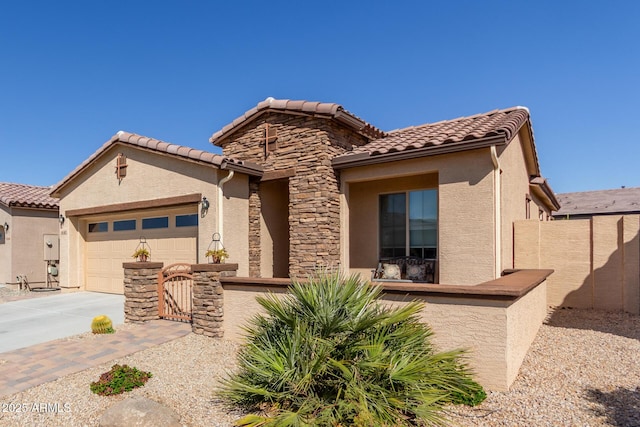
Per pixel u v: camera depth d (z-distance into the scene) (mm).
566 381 5566
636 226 9875
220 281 8391
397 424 4305
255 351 5430
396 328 5266
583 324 8781
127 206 13633
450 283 9617
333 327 5000
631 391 5242
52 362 6961
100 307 12531
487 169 9266
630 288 9891
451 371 5105
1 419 4961
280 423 4285
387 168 10828
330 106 11062
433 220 11453
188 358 7148
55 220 19906
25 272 18562
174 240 13102
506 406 4844
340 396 4555
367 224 12375
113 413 4652
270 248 13234
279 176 12133
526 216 13852
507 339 5176
